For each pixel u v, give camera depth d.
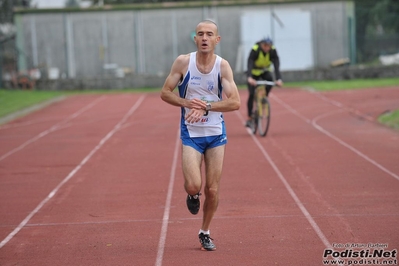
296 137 37.62
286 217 20.23
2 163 32.66
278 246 17.11
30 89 86.56
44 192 25.55
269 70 37.12
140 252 17.02
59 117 54.28
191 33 89.94
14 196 25.03
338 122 44.81
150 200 23.38
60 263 16.31
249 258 16.12
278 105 57.53
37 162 32.53
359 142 35.03
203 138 16.45
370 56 90.25
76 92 85.12
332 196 22.91
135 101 66.44
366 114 48.78
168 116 51.88
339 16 89.31
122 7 89.31
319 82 84.38
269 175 27.09
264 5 89.50
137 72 90.31
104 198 24.02
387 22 102.62
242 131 41.50
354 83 78.81
